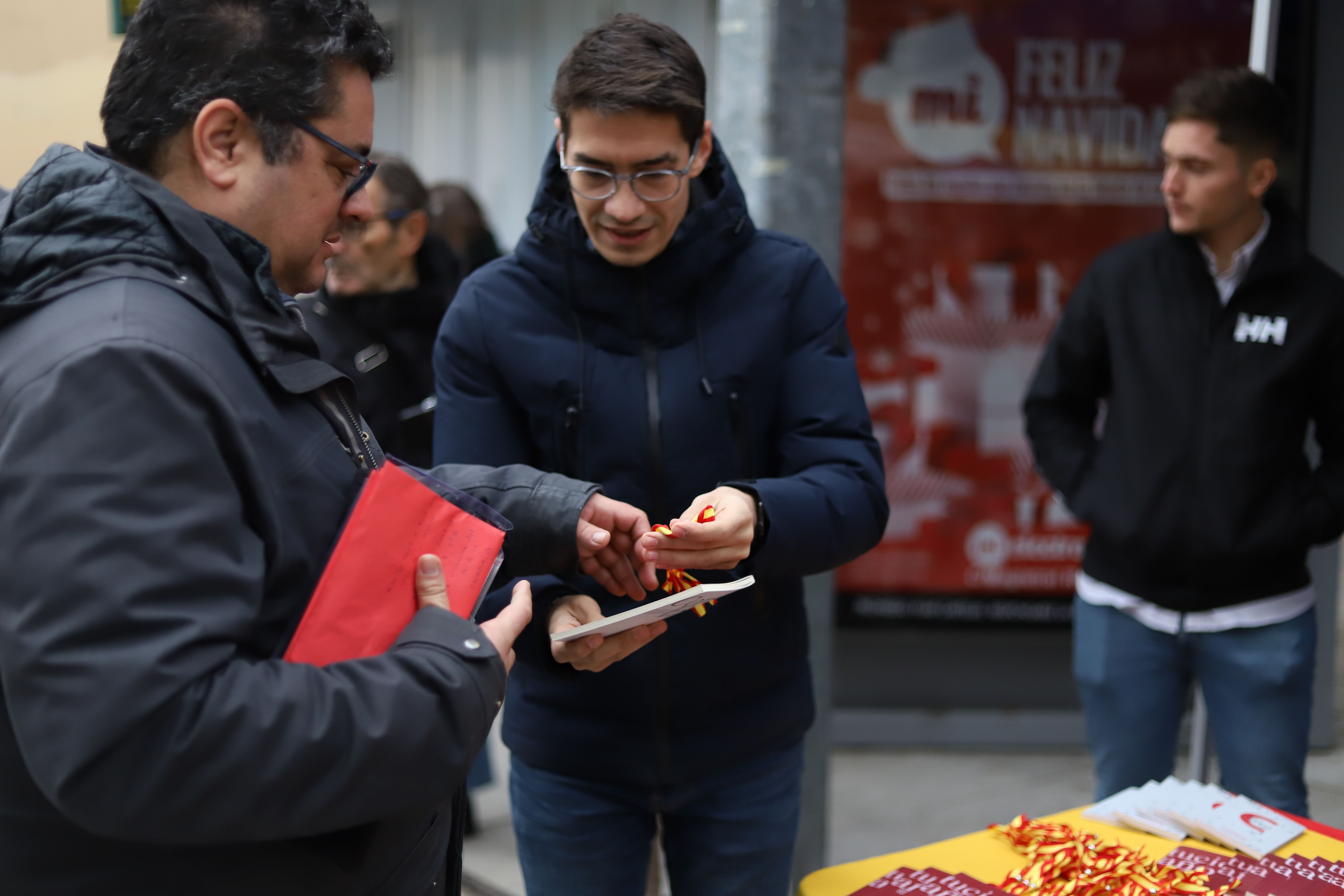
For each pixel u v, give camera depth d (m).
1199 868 1.46
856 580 4.05
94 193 0.98
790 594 1.75
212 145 1.03
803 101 2.45
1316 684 3.52
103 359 0.88
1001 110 3.83
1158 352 2.36
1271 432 2.27
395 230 2.83
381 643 1.04
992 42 3.80
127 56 1.04
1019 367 3.95
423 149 6.54
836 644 4.10
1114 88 3.81
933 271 3.91
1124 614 2.39
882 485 1.70
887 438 3.98
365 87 1.09
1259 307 2.29
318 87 1.04
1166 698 2.37
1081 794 3.69
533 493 1.42
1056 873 1.42
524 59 5.52
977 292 3.92
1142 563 2.34
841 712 4.13
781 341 1.70
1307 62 3.51
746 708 1.70
